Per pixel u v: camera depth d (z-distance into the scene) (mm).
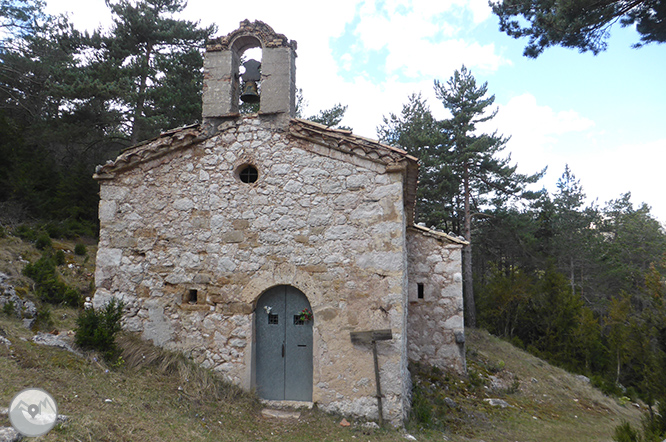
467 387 9375
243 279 6520
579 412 9188
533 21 8062
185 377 5883
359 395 5977
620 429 6105
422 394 8039
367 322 6078
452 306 10242
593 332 15531
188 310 6574
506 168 18766
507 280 19078
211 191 6797
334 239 6359
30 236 11438
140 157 6895
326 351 6141
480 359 12086
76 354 5582
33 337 5988
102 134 16641
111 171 6973
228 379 6312
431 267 10492
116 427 4055
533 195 19141
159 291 6688
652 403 6191
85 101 14945
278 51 6965
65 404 4152
